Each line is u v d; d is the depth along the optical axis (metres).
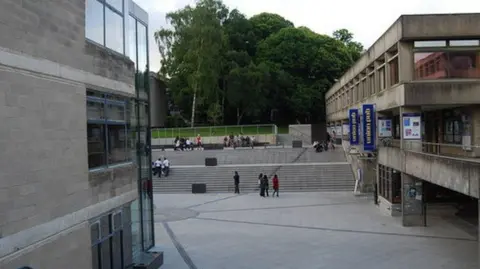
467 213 24.38
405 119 21.92
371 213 25.22
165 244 19.50
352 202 28.72
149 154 17.84
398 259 16.66
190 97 61.66
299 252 17.88
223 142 56.16
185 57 55.16
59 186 9.57
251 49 71.44
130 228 14.44
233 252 18.11
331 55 71.19
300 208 27.05
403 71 21.64
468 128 22.80
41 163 8.94
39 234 8.83
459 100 21.11
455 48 21.47
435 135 28.19
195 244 19.44
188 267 16.31
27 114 8.53
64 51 9.87
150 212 17.94
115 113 13.01
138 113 16.59
